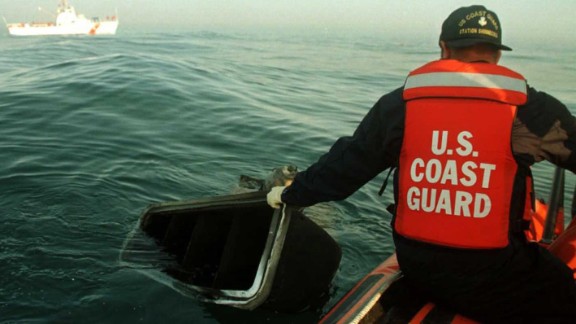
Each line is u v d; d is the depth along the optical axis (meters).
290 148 6.85
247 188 4.38
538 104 1.76
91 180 5.00
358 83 16.11
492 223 1.78
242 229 3.00
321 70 20.08
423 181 1.84
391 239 4.19
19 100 8.04
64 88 8.91
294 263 2.77
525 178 1.81
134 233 3.67
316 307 3.04
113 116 7.52
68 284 3.13
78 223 4.04
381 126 1.91
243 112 8.52
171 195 4.90
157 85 9.48
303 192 2.11
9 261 3.35
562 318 1.96
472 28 1.84
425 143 1.83
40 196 4.50
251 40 52.38
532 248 1.89
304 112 9.45
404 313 2.15
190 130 7.24
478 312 1.99
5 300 2.93
